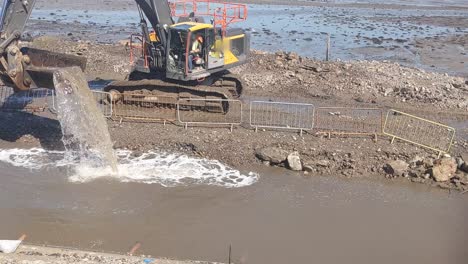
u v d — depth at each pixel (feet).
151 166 50.88
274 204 45.24
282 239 40.24
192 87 60.03
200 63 59.41
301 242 39.91
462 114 63.93
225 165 51.49
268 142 53.88
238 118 59.26
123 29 122.42
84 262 32.71
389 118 60.70
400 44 111.75
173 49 59.16
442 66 94.17
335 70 78.64
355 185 48.73
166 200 45.39
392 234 41.29
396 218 43.57
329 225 42.32
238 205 44.96
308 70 78.79
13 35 49.47
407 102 68.03
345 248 39.32
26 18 50.90
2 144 54.65
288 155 51.06
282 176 49.93
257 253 38.40
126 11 149.89
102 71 79.66
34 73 50.14
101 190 46.68
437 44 111.96
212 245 39.34
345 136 55.42
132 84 61.00
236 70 78.02
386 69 80.94
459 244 39.99
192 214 43.50
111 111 58.90
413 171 49.90
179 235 40.60
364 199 46.44
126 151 53.42
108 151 51.21
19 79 49.62
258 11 151.12
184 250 38.68
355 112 63.41
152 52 61.52
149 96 60.75
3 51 48.80
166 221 42.42
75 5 155.53
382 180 49.62
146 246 39.09
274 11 152.05
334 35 119.75
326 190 47.75
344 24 134.10
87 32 116.78
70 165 50.80
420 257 38.42
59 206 44.16
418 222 43.06
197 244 39.45
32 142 55.06
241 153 52.60
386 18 143.95
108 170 49.80
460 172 49.90
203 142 53.93
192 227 41.68
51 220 42.14
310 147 52.90
